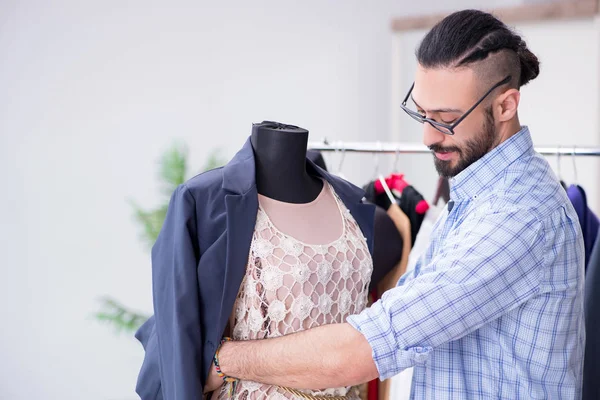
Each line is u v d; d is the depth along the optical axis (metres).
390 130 4.09
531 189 1.13
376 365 1.04
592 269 1.47
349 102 3.95
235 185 1.14
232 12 3.62
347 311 1.23
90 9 3.25
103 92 3.33
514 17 3.11
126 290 3.53
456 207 1.21
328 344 1.06
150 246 3.48
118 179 3.42
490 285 1.05
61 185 3.29
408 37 3.69
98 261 3.43
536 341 1.11
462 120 1.12
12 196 3.18
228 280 1.11
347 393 1.26
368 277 1.27
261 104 3.75
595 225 1.67
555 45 3.01
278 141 1.20
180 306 1.09
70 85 3.24
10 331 3.26
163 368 1.13
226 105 3.66
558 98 3.02
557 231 1.11
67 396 3.44
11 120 3.13
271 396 1.16
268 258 1.14
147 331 1.30
